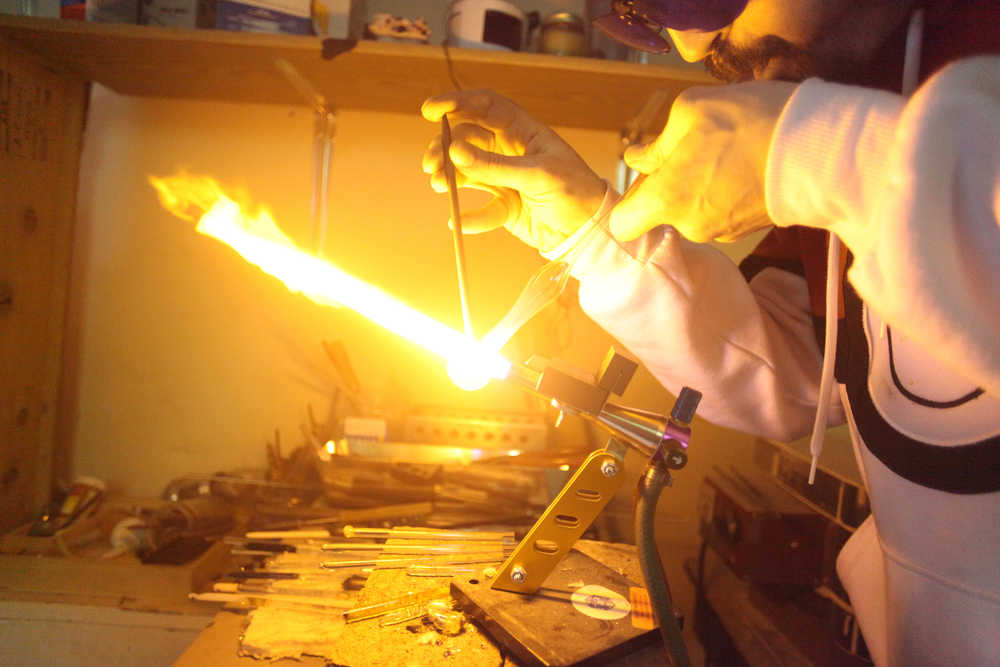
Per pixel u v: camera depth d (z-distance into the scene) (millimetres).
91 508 1261
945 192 322
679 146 396
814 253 698
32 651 1007
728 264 701
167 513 1162
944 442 502
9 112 1092
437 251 1385
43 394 1251
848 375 643
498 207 657
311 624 657
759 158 374
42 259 1215
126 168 1367
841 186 348
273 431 1409
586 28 1217
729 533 1127
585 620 561
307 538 878
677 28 523
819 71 525
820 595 1065
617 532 1342
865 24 493
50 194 1220
